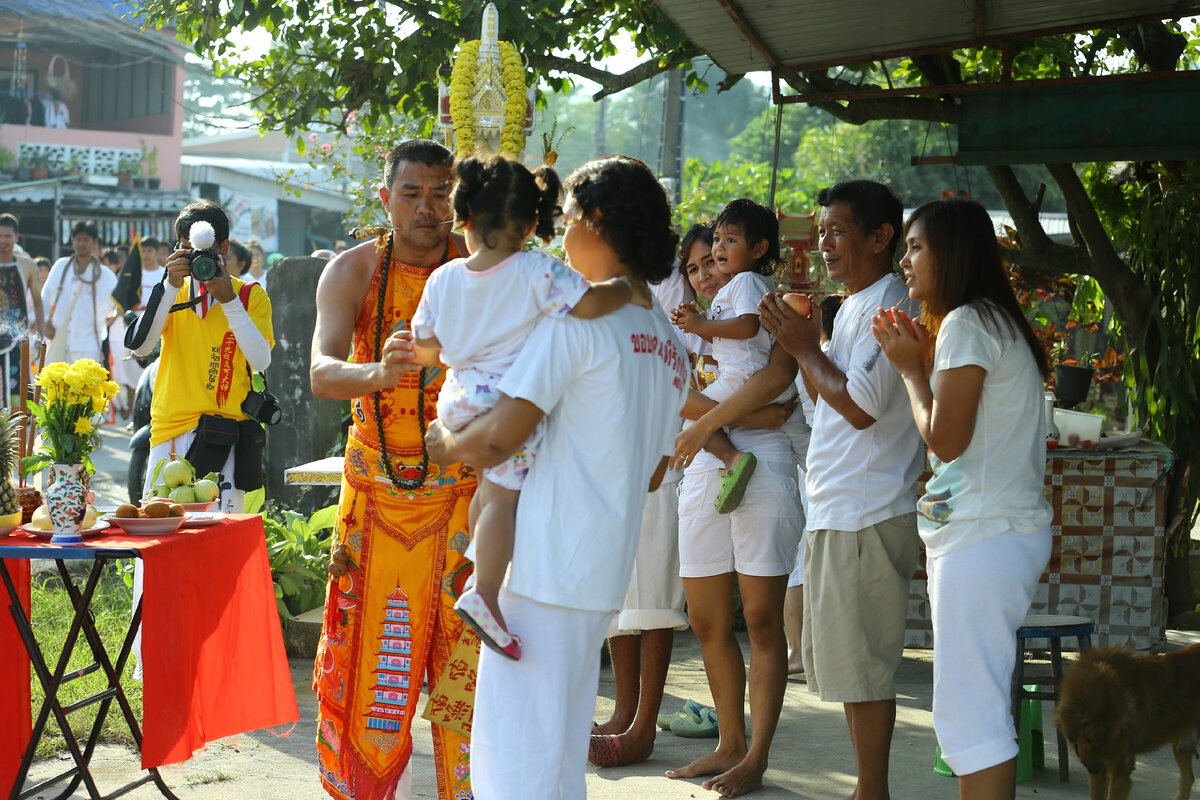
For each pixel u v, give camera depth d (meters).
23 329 9.30
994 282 3.28
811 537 3.84
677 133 12.16
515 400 2.54
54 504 3.62
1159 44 7.30
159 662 3.53
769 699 4.18
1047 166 6.98
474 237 2.63
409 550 3.38
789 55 6.31
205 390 5.28
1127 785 3.78
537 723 2.59
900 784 4.29
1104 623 6.10
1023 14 5.61
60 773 4.13
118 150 25.06
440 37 8.30
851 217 3.90
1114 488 6.08
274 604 4.34
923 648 6.30
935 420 3.17
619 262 2.75
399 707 3.37
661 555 4.43
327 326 3.35
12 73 24.83
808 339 3.78
